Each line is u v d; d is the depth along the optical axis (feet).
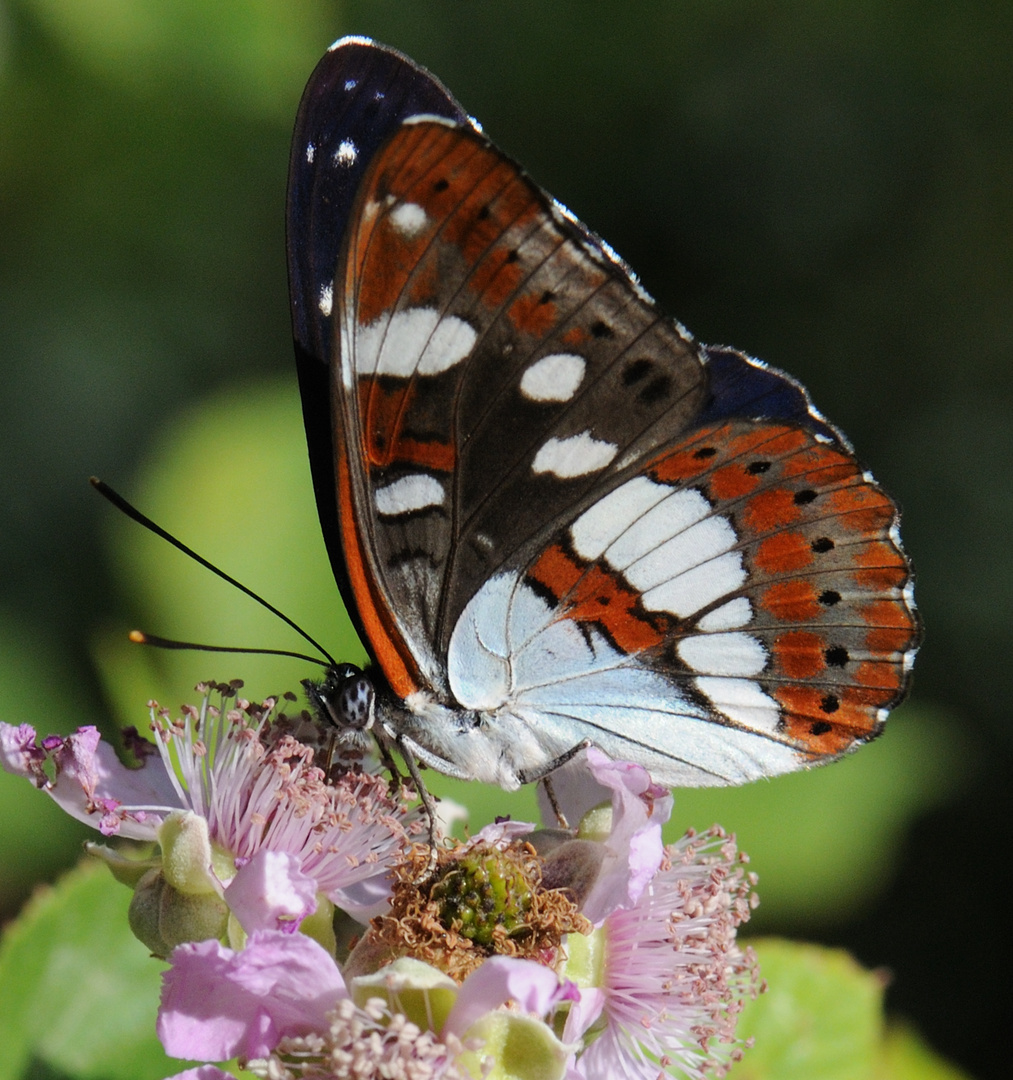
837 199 1.33
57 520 1.13
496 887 0.67
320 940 0.68
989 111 1.30
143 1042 0.70
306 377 0.69
